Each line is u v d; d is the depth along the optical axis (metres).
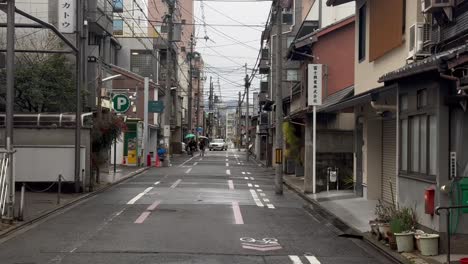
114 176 29.67
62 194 20.47
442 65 8.20
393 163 17.27
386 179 18.27
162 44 55.91
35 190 20.98
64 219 14.53
